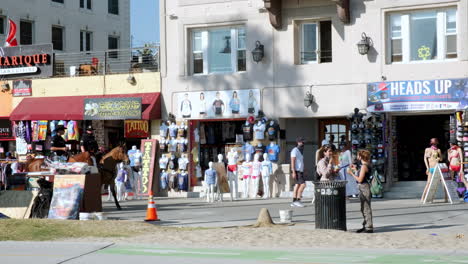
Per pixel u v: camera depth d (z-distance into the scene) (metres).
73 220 18.33
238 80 30.75
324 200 16.48
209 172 27.36
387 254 12.93
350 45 28.83
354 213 21.50
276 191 29.61
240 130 31.91
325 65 29.27
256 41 30.39
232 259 12.46
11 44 36.69
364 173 16.45
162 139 31.98
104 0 54.84
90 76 33.41
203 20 31.39
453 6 27.47
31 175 20.73
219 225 18.80
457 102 27.00
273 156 29.70
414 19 28.17
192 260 12.41
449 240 14.62
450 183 24.58
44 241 15.06
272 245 14.17
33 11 48.34
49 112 33.25
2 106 35.19
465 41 27.03
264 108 30.27
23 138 34.28
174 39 32.09
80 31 52.53
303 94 29.59
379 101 28.19
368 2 28.47
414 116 29.69
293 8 29.77
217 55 31.58
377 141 27.92
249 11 30.56
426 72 27.64
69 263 12.30
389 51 28.44
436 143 24.84
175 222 19.73
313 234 15.43
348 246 13.95
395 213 21.28
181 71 31.83
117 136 35.50
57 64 35.28
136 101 31.58
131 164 31.47
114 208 25.02
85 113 32.50
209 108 31.19
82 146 23.89
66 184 19.92
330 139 30.58
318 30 29.86
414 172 29.61
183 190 31.48
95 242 14.80
